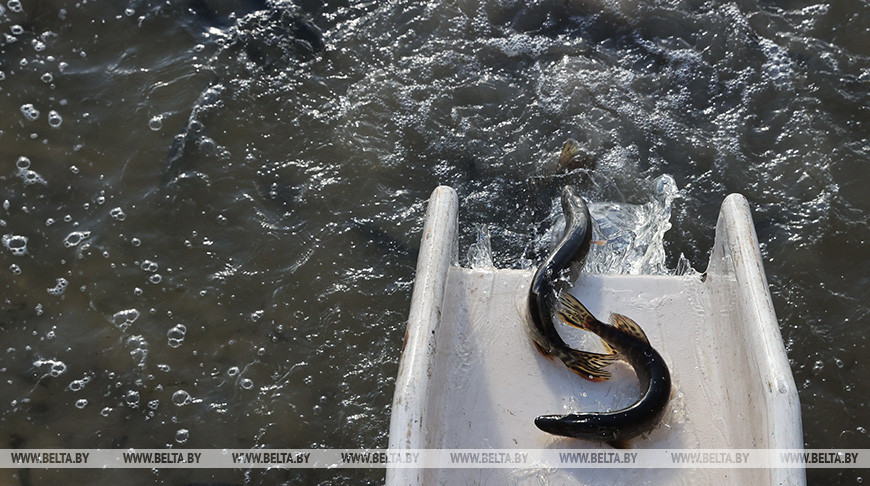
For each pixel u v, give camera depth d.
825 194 2.43
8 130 2.49
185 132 2.51
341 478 2.10
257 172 2.47
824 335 2.25
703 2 2.76
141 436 2.14
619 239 2.33
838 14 2.71
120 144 2.49
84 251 2.35
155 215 2.40
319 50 2.66
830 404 2.18
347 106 2.57
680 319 1.92
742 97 2.59
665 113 2.57
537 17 2.74
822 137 2.51
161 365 2.22
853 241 2.37
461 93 2.60
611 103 2.58
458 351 1.88
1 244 2.34
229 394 2.19
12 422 2.14
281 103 2.57
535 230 2.39
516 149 2.51
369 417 2.17
